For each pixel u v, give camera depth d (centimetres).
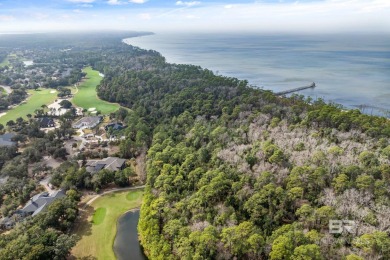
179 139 12781
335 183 8112
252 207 7588
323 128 11919
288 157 9644
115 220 9212
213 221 7444
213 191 8069
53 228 7919
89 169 11669
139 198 10331
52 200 9394
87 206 9800
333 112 12481
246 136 11962
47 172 11744
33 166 12188
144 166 11450
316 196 7944
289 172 8788
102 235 8500
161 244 6988
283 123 12556
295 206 7719
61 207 8575
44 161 12838
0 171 11656
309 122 12356
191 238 6612
